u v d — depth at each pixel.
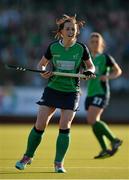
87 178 22.09
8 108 71.56
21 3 82.81
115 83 75.19
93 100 33.53
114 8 84.06
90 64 24.39
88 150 36.81
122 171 24.83
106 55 34.38
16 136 48.50
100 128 32.38
